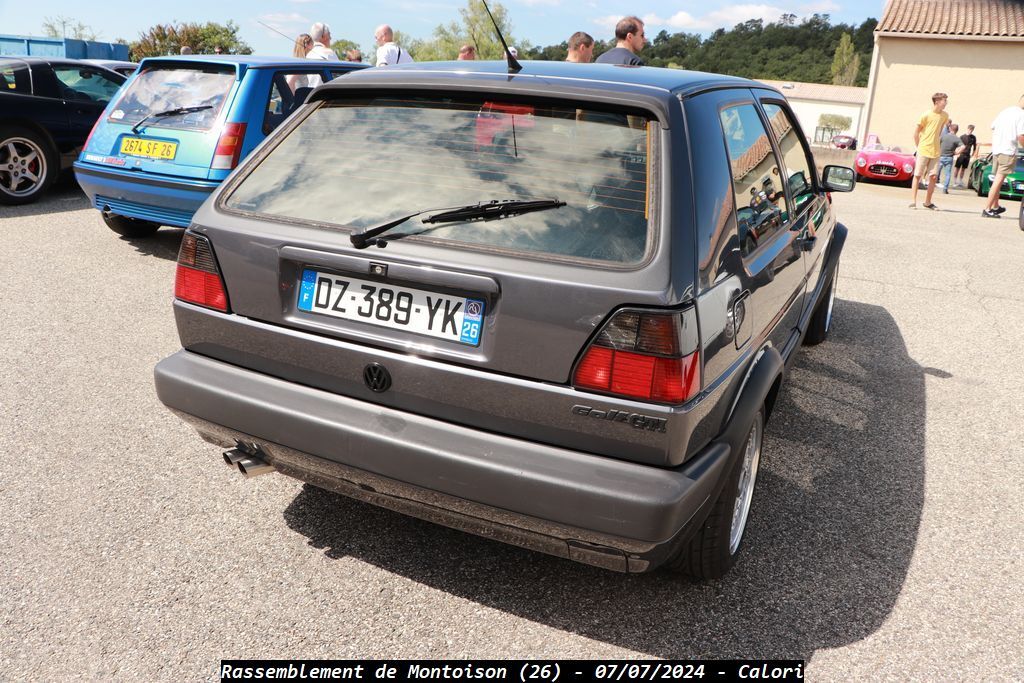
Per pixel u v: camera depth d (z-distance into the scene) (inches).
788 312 132.4
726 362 91.0
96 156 245.6
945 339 226.5
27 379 163.2
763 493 133.6
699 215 86.6
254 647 92.4
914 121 962.1
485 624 97.9
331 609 99.3
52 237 279.1
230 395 95.4
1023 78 911.0
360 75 105.3
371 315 90.1
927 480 141.2
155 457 134.6
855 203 564.1
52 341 184.5
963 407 176.1
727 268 91.7
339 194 95.5
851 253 350.0
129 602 98.9
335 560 108.8
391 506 94.0
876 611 103.8
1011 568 115.1
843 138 1875.0
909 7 988.6
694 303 81.5
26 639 91.8
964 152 773.3
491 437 85.4
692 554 101.5
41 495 121.3
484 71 100.6
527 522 83.1
